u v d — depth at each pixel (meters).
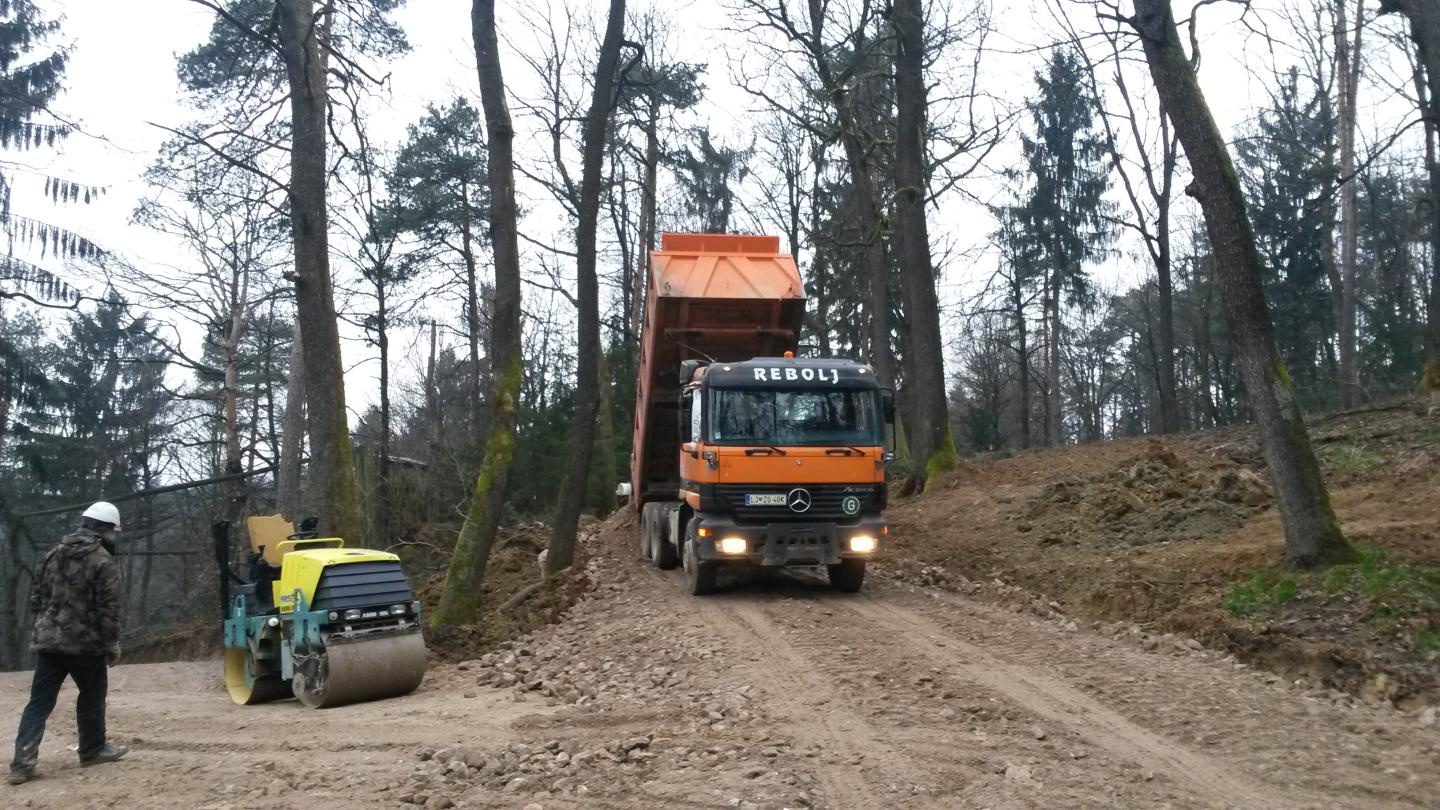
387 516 26.48
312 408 14.29
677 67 26.58
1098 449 20.08
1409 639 8.17
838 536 12.52
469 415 35.38
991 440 36.97
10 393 26.47
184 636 19.70
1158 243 27.09
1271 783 6.02
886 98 22.44
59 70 24.17
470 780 6.54
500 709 8.86
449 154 30.62
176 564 43.56
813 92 20.94
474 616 12.75
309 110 14.59
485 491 12.95
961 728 7.29
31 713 7.34
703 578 13.05
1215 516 13.39
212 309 28.33
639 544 18.66
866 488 12.72
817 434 12.74
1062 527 14.76
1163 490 14.75
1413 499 11.88
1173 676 8.56
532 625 12.84
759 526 12.50
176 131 12.82
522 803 5.96
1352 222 26.77
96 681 7.68
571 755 6.96
